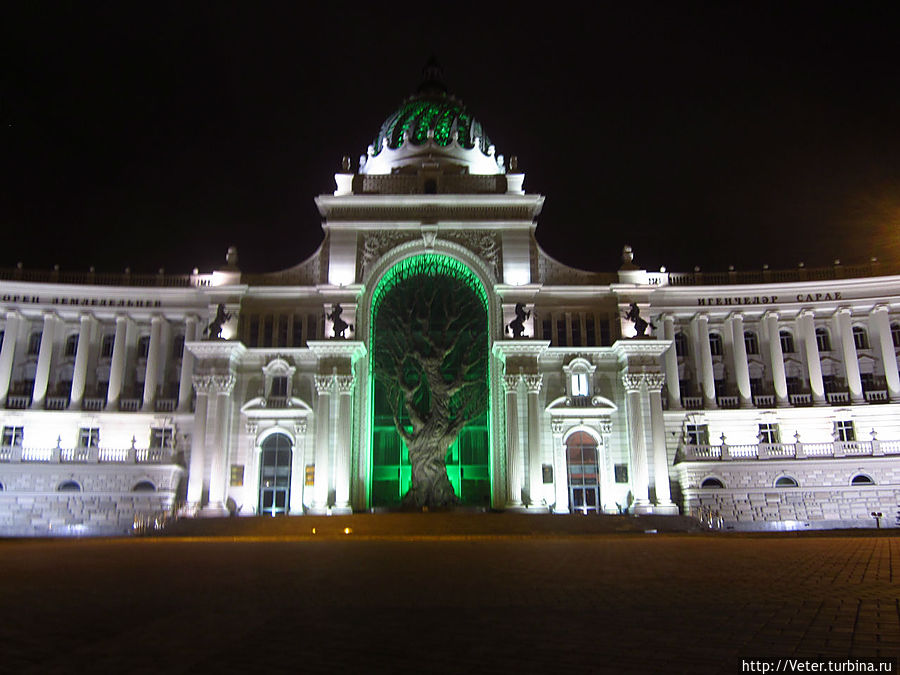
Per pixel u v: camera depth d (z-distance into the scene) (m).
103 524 58.97
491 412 61.53
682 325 67.62
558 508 59.12
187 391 63.91
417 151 71.94
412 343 64.06
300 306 63.56
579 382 62.16
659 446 59.25
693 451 61.84
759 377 66.31
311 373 61.81
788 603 13.31
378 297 65.62
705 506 60.03
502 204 64.81
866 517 59.22
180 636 10.91
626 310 63.06
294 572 20.34
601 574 19.22
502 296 62.50
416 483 59.91
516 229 64.62
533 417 59.09
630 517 51.09
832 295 66.31
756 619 11.70
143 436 63.12
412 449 60.62
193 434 58.44
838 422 63.84
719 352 67.38
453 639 10.57
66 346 65.81
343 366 60.03
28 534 57.53
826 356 65.94
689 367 66.44
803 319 66.31
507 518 50.25
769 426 64.62
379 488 62.41
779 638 10.18
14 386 64.06
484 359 64.12
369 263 63.91
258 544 35.47
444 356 63.06
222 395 59.28
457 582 17.64
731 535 43.78
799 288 66.50
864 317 66.31
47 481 59.81
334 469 58.44
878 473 60.03
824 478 60.31
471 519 50.06
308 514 57.62
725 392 66.12
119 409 63.56
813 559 23.02
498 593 15.51
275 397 61.09
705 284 68.69
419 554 27.28
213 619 12.34
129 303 65.56
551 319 63.72
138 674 8.73
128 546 33.88
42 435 62.69
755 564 21.50
